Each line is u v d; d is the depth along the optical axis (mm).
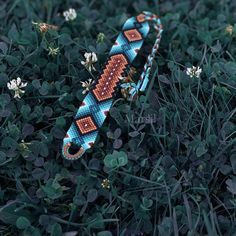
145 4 603
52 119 483
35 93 494
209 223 426
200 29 567
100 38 528
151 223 443
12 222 431
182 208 440
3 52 502
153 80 491
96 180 456
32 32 529
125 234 439
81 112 472
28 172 457
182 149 480
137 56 544
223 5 601
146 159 456
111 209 439
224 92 494
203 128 485
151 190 450
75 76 507
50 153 471
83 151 456
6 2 594
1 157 447
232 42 556
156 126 485
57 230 424
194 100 487
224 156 467
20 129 473
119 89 502
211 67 518
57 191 436
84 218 440
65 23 577
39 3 595
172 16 575
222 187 467
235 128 475
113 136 467
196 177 459
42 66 515
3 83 489
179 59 537
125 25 544
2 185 459
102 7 608
